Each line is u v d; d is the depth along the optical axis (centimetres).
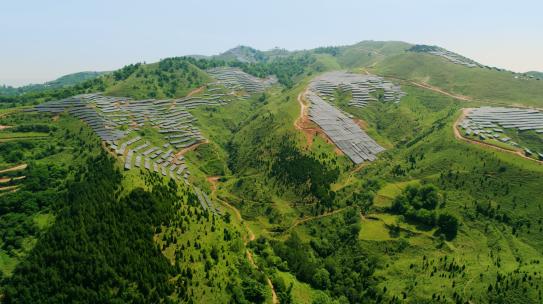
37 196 15950
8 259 13300
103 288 11700
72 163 19475
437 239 16388
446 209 17838
